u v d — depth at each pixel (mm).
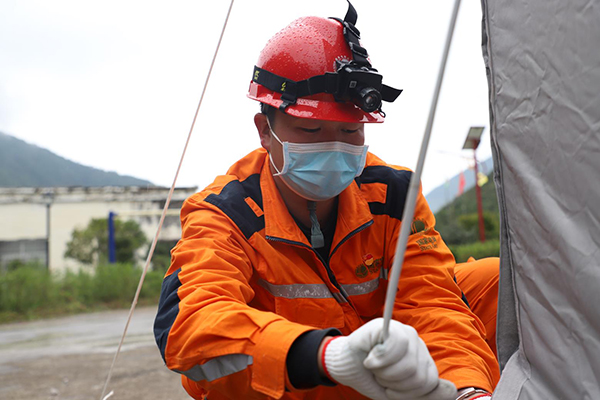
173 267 1441
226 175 1662
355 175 1521
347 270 1601
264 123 1585
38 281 11062
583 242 892
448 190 18969
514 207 1062
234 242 1479
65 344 6453
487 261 1893
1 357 5613
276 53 1539
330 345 1001
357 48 1504
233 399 1278
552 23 930
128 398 3463
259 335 1112
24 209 24828
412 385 873
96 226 24859
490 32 1096
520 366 1082
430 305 1496
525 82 1001
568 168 914
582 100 880
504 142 1069
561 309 951
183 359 1207
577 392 920
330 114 1422
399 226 1621
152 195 25406
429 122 768
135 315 9836
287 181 1522
